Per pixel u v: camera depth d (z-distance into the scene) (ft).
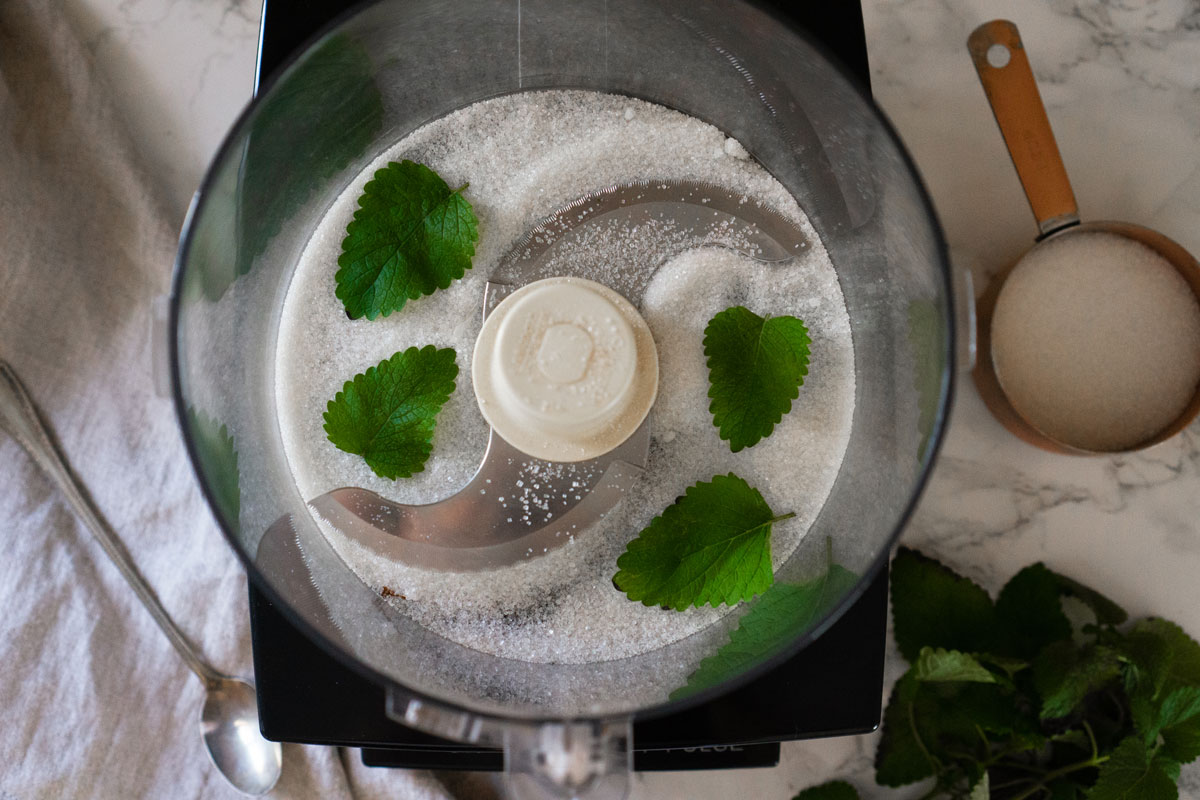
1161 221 1.84
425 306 1.54
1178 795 1.71
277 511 1.51
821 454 1.54
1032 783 1.77
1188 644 1.76
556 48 1.63
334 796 1.76
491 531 1.51
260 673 1.54
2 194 1.78
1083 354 1.76
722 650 1.50
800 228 1.59
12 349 1.78
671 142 1.60
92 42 1.83
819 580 1.52
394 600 1.51
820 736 1.56
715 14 1.53
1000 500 1.82
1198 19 1.85
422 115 1.64
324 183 1.61
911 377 1.54
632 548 1.48
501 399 1.47
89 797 1.76
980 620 1.75
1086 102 1.84
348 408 1.50
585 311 1.46
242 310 1.56
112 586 1.79
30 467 1.79
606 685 1.50
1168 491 1.82
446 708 1.40
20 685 1.76
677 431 1.53
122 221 1.80
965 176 1.83
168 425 1.81
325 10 1.59
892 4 1.84
